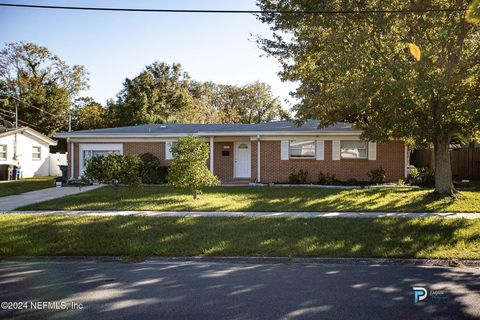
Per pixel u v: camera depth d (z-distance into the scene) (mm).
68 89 46750
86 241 7809
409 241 7668
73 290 5273
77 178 20297
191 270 6293
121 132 20875
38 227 8930
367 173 19203
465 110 11117
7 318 4297
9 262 6793
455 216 10102
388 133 13266
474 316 4363
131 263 6762
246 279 5781
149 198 13633
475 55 10922
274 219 9805
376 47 11562
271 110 49469
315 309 4555
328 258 6844
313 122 21469
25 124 40906
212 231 8570
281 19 13156
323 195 14141
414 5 10969
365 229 8656
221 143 21812
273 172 19891
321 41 12609
